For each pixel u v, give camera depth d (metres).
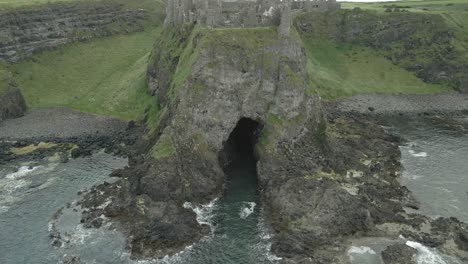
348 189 79.56
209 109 87.19
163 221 69.44
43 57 148.38
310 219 69.50
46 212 75.12
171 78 104.25
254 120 92.06
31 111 122.00
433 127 120.69
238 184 83.38
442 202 78.44
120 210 73.06
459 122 125.00
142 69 142.75
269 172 83.81
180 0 114.38
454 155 100.00
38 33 150.75
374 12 168.50
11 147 104.00
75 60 153.00
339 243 64.94
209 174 82.88
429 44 159.00
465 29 163.25
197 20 103.94
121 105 124.69
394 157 97.12
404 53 159.12
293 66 94.62
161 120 93.00
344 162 90.62
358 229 67.94
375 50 162.75
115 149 101.62
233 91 88.62
